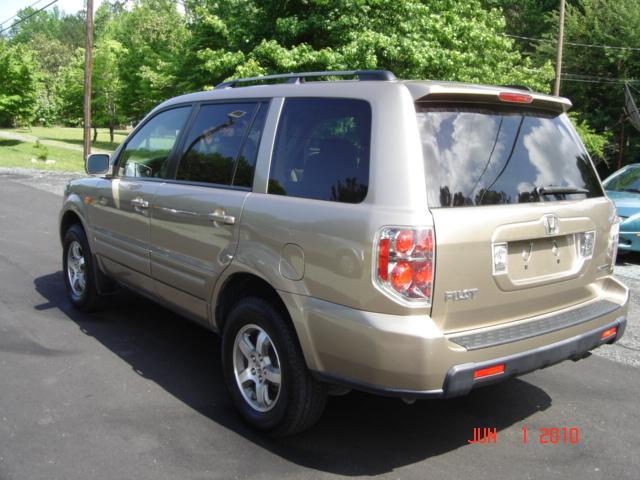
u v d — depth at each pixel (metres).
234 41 16.91
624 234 8.70
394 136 2.97
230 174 3.82
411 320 2.81
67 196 5.77
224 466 3.21
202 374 4.41
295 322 3.18
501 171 3.23
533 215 3.21
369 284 2.87
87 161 4.95
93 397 3.97
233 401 3.69
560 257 3.43
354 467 3.24
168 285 4.32
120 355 4.71
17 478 3.02
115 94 43.88
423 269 2.81
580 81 28.72
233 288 3.81
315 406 3.32
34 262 7.71
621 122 28.36
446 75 16.20
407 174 2.89
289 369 3.28
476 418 3.89
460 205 2.99
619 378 4.65
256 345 3.56
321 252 3.07
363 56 14.48
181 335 5.21
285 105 3.62
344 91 3.29
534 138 3.50
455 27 16.69
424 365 2.79
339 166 3.17
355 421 3.79
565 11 30.45
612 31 28.53
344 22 14.84
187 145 4.30
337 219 3.03
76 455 3.26
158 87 30.78
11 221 10.82
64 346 4.86
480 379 2.92
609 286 3.85
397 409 3.98
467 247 2.93
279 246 3.30
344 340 2.96
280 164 3.50
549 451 3.48
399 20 15.52
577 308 3.57
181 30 40.34
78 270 5.75
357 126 3.15
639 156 29.36
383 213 2.87
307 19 15.52
